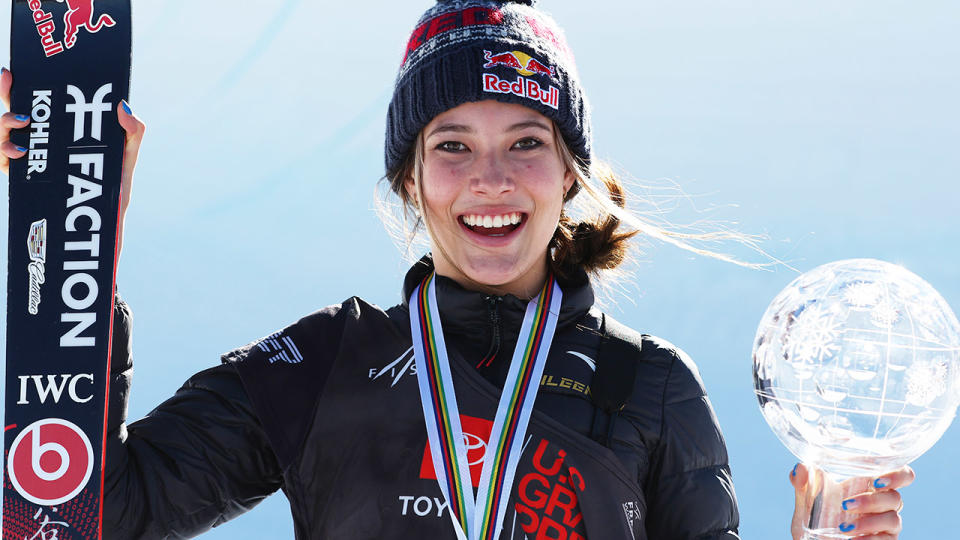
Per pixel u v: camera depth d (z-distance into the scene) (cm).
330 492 259
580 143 288
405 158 294
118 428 258
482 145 272
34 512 249
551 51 282
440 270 291
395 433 263
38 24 274
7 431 253
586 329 284
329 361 271
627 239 311
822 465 240
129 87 270
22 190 263
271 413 263
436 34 280
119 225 261
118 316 262
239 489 266
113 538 250
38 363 255
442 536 251
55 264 259
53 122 267
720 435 280
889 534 241
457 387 268
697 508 269
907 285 229
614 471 259
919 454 234
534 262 283
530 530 253
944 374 223
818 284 235
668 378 277
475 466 259
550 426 262
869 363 223
